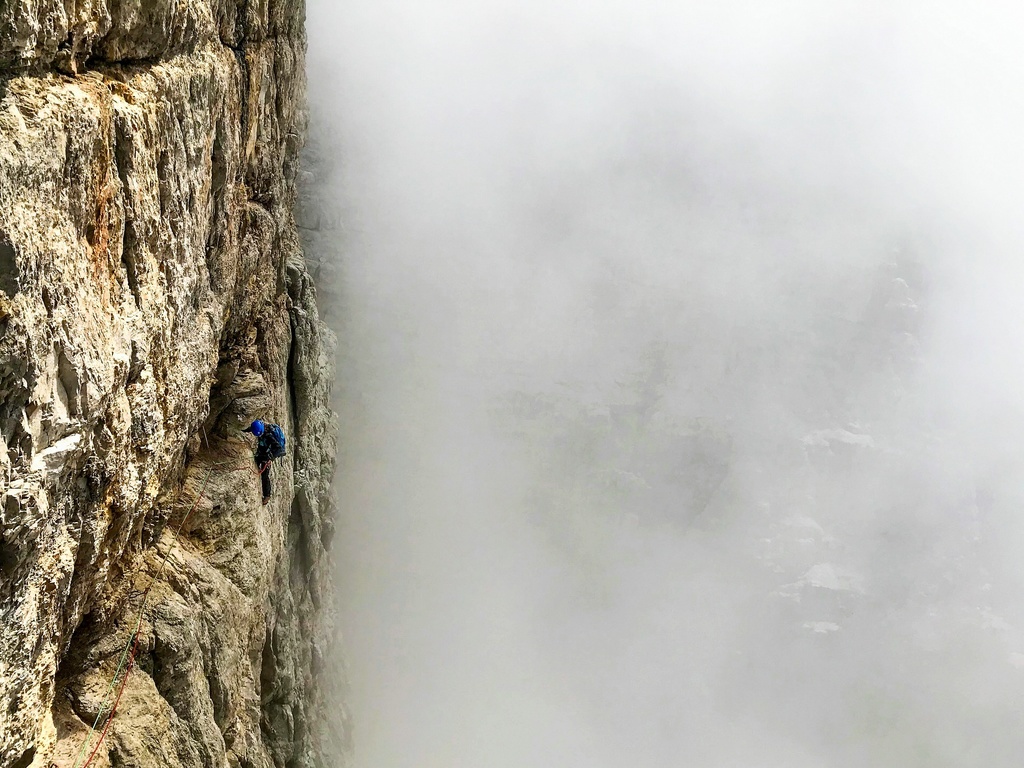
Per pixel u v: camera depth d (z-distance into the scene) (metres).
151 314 9.54
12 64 6.59
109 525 9.00
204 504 14.74
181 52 10.70
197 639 12.88
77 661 10.26
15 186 6.30
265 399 17.45
